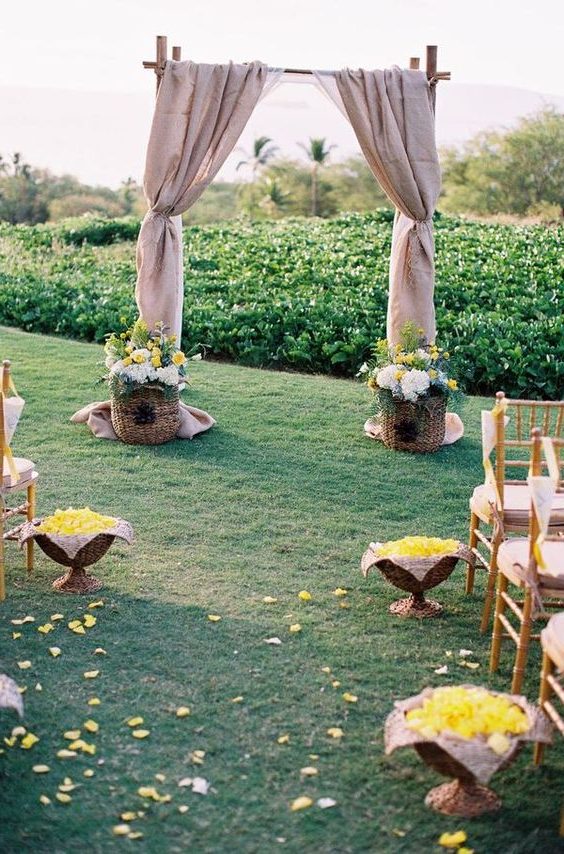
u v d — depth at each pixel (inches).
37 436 272.4
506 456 269.7
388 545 171.3
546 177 1290.6
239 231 811.4
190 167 272.8
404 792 116.6
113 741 125.7
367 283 539.8
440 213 888.9
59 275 625.6
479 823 111.2
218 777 118.5
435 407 264.7
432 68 270.4
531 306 479.2
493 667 148.5
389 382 260.7
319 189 1480.1
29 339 421.4
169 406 265.9
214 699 136.9
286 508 222.5
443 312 465.4
